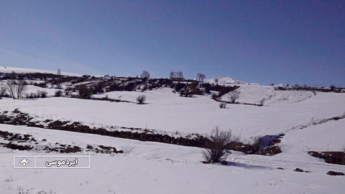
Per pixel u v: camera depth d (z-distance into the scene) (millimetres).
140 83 100250
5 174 11477
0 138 25891
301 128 34094
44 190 9656
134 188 10555
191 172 14133
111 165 14578
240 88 88812
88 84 100250
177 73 122125
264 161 20688
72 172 12570
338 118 38625
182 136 29953
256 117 41594
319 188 12570
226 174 14328
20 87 62594
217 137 19938
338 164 21078
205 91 86875
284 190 11703
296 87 88250
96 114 41656
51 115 39062
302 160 21688
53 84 102688
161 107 53344
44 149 22625
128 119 37969
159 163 16328
